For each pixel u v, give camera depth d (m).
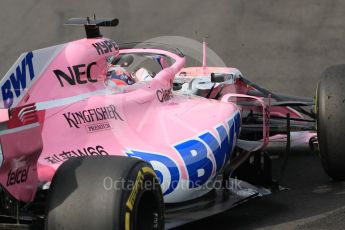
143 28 45.72
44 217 14.83
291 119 27.98
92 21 19.22
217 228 20.09
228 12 47.81
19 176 15.31
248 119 27.41
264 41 43.44
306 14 47.00
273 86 37.53
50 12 48.16
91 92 17.67
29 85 15.88
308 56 41.25
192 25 46.06
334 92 22.80
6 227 15.80
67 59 17.06
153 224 15.43
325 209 21.92
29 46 42.66
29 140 15.54
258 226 20.23
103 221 13.81
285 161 24.27
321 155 23.44
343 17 46.41
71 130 16.84
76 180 14.35
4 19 46.91
